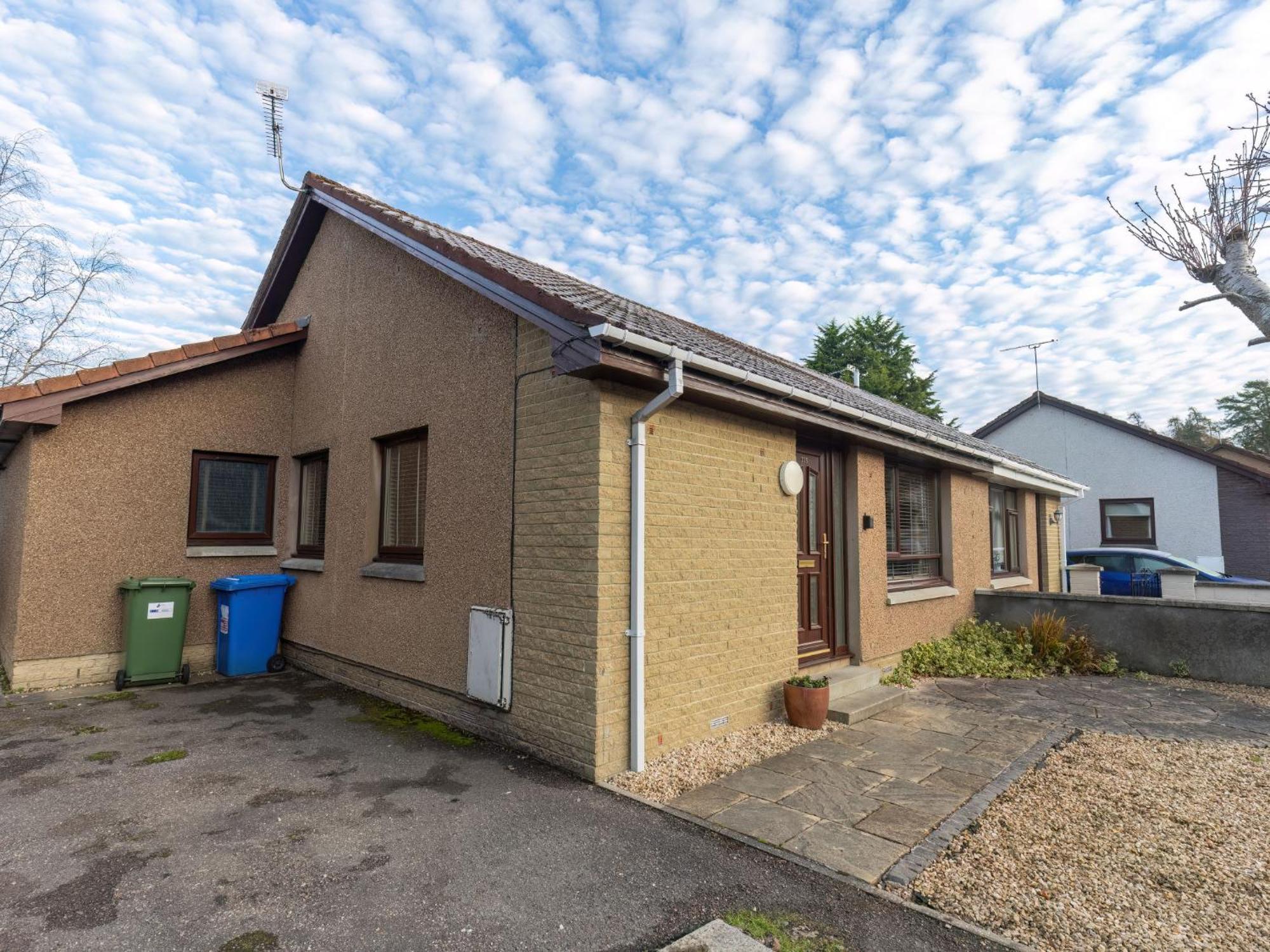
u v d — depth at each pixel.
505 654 5.17
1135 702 7.03
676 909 2.96
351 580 7.20
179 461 7.89
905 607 8.55
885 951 2.66
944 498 9.87
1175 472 19.48
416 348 6.46
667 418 5.17
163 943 2.66
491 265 5.12
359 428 7.27
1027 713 6.56
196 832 3.68
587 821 3.89
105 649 7.32
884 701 6.60
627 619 4.74
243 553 8.30
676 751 5.09
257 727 5.68
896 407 13.30
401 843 3.57
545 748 4.85
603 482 4.60
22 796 4.16
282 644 8.47
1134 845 3.63
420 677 6.11
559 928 2.81
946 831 3.77
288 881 3.16
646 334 4.28
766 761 5.04
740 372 4.96
